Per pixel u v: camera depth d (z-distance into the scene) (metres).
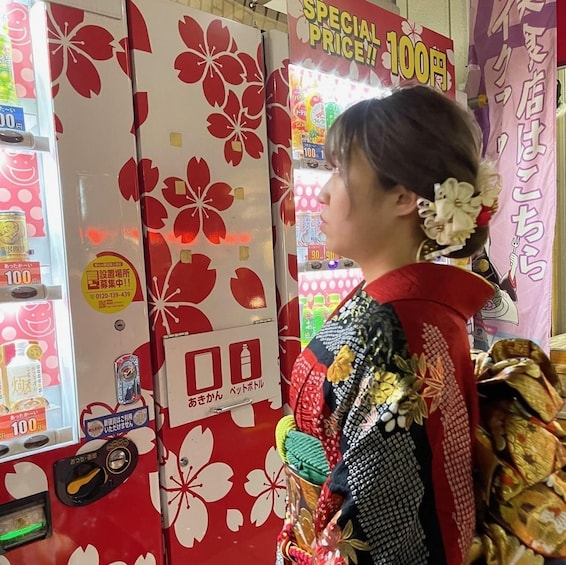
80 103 1.35
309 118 2.06
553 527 0.77
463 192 0.75
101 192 1.39
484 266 2.96
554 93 2.65
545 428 0.80
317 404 0.80
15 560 1.25
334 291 2.32
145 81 1.49
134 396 1.45
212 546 1.65
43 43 1.30
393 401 0.71
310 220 2.09
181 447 1.57
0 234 1.22
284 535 0.95
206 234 1.63
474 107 2.93
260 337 1.78
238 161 1.72
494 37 2.83
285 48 1.84
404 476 0.69
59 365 1.40
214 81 1.65
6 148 1.25
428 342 0.75
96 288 1.38
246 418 1.75
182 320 1.58
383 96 0.82
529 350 0.93
